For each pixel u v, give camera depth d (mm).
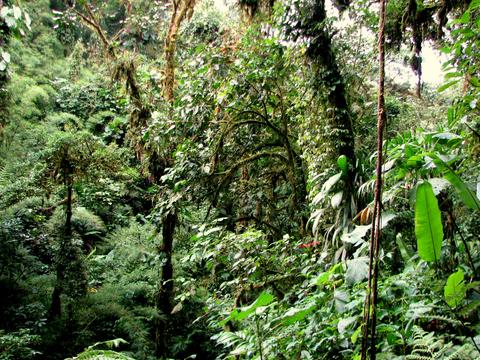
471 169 2234
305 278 3193
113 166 5812
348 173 3291
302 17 4074
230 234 3467
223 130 4355
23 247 6176
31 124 8344
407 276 2043
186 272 5754
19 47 10180
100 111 9078
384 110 1190
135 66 5371
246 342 2352
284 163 4785
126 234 7137
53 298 5355
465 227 2266
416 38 3854
